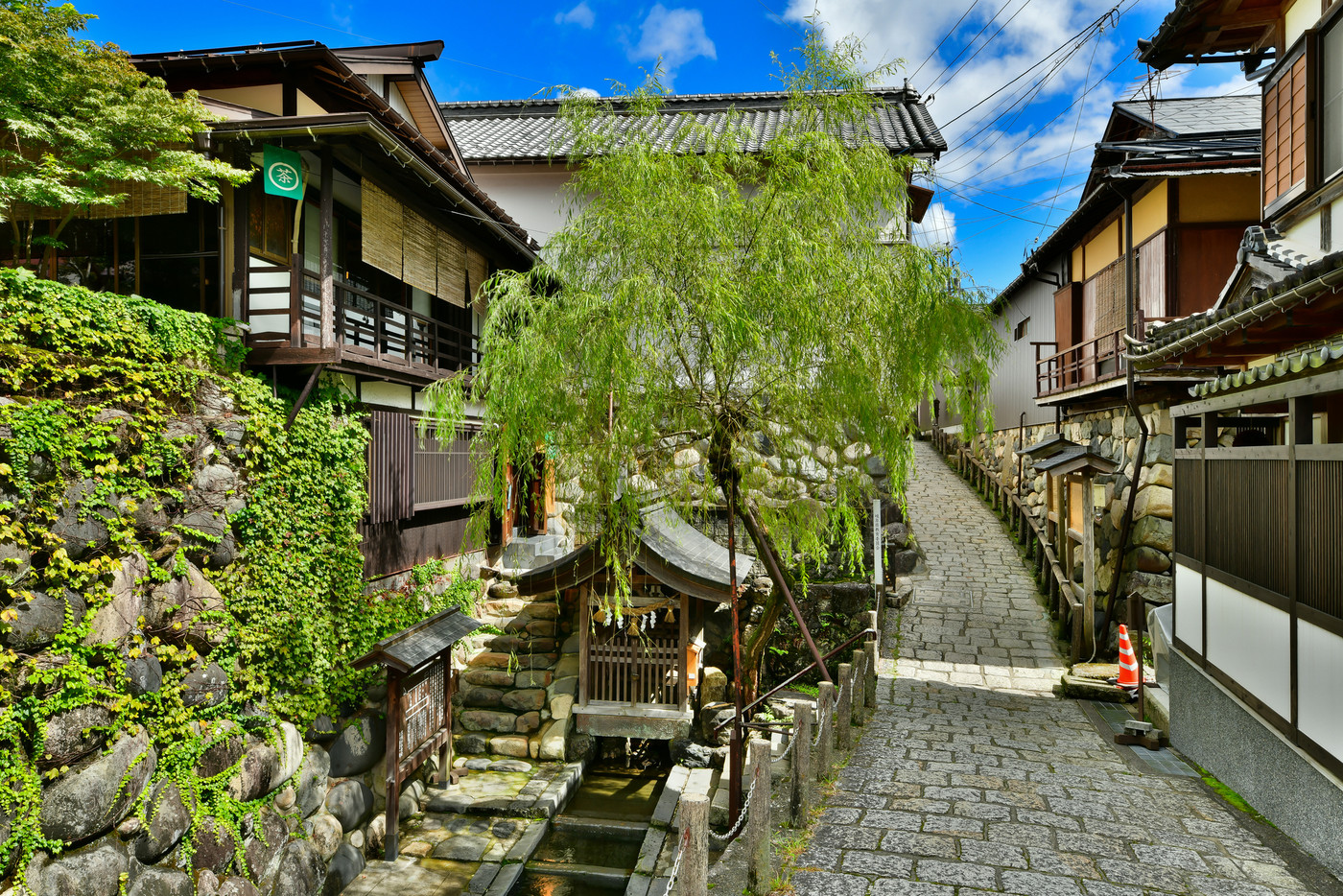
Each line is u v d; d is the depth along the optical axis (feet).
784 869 15.76
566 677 36.14
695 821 12.57
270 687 23.90
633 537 24.02
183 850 19.27
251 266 27.20
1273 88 28.25
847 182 22.40
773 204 21.74
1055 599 42.80
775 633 41.55
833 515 25.36
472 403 22.54
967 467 69.36
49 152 23.47
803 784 18.03
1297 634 16.99
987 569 49.26
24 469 16.33
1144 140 38.93
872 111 24.16
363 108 29.14
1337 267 15.80
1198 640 23.35
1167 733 25.68
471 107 64.59
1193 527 24.02
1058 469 37.91
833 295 21.15
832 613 42.11
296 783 24.07
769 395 22.93
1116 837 17.24
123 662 18.20
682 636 32.73
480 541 23.34
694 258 21.07
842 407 21.90
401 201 31.99
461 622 31.63
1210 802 19.58
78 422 17.84
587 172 23.54
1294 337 21.98
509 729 34.58
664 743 35.91
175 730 19.70
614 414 20.75
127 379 19.80
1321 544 16.01
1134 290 37.76
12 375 16.89
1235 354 25.46
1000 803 19.36
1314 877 15.19
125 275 26.63
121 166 21.72
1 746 15.25
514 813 28.96
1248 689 19.56
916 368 22.09
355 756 26.94
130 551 18.95
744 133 24.13
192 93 23.17
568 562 31.50
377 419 30.71
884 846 16.79
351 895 23.77
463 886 24.35
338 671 27.04
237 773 21.29
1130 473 39.55
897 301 22.11
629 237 21.16
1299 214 26.58
